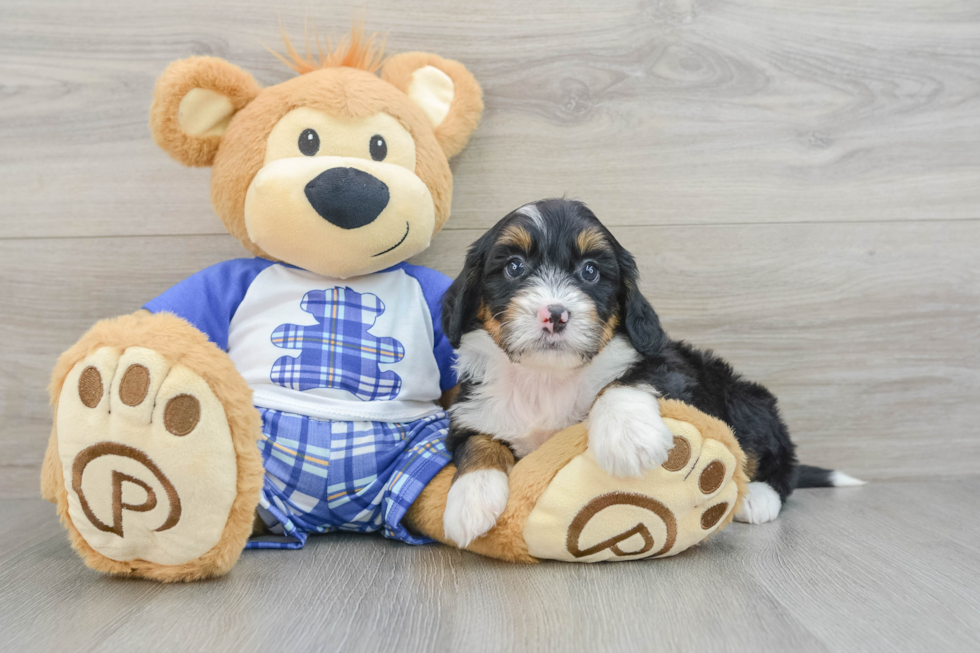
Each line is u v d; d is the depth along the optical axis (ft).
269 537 6.43
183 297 6.71
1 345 8.30
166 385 4.82
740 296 8.65
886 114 8.65
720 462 5.41
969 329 8.69
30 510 7.68
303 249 6.61
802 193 8.64
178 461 4.86
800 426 8.70
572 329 5.29
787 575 5.26
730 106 8.55
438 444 6.53
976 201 8.63
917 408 8.73
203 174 8.35
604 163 8.52
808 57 8.58
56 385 5.08
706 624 4.34
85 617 4.53
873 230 8.64
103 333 4.93
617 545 5.46
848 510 7.36
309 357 6.68
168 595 4.96
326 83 6.80
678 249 8.60
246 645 4.07
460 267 8.50
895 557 5.71
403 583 5.18
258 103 6.83
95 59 8.21
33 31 8.16
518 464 5.67
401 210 6.65
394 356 6.93
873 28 8.59
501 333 5.60
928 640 4.13
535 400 6.05
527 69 8.43
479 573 5.43
